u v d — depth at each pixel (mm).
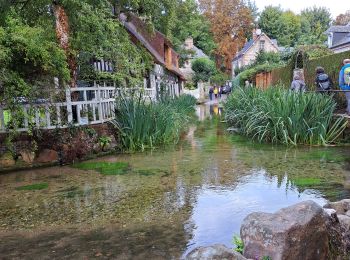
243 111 12773
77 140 8656
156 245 3855
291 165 7375
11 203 5559
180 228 4285
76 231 4336
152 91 15969
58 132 8430
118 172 7355
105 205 5281
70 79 8719
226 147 9914
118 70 11477
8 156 7793
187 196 5543
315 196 5316
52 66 7773
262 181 6250
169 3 12672
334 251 3430
